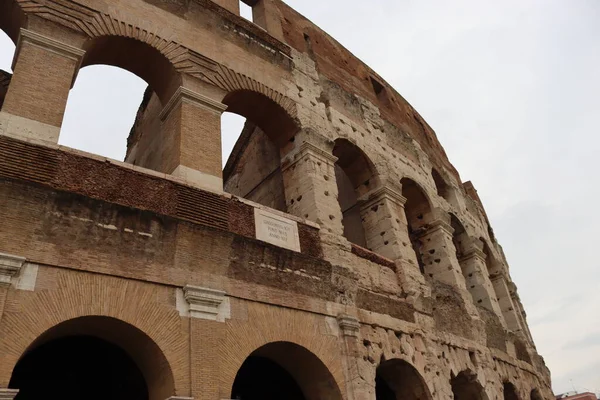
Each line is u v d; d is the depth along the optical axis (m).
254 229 19.33
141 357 15.78
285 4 32.06
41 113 16.09
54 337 15.04
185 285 16.09
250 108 24.81
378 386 24.44
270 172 29.34
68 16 18.53
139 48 20.66
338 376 18.88
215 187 19.27
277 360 20.03
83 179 15.75
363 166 29.11
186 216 17.48
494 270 40.78
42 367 16.89
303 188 23.75
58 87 16.94
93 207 15.39
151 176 17.41
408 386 23.08
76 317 13.73
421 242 32.78
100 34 19.19
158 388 15.14
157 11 21.75
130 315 14.70
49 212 14.54
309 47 31.03
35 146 15.29
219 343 16.03
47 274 13.80
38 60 17.03
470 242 36.62
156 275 15.75
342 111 29.16
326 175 24.45
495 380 28.41
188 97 20.59
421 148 36.66
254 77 24.22
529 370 35.09
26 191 14.34
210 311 16.28
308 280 19.97
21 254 13.59
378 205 28.19
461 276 31.25
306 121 25.64
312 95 27.31
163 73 21.55
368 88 34.84
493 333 31.66
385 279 24.33
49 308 13.40
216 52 23.11
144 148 29.33
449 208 35.56
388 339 21.94
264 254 18.91
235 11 26.42
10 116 15.48
